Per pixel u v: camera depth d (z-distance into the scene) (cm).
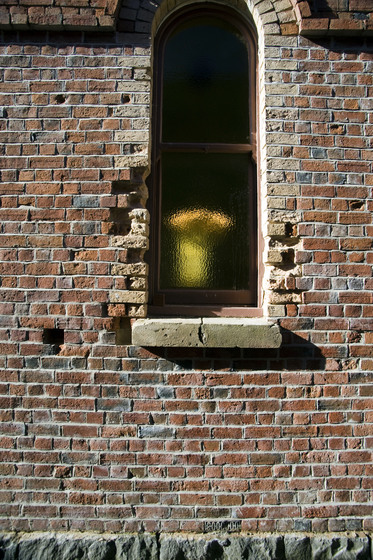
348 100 291
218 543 263
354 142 289
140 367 277
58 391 277
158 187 317
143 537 264
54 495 272
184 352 277
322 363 279
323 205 285
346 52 294
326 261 283
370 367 279
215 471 273
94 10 286
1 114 288
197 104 325
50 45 290
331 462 275
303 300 281
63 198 283
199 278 316
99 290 279
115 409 275
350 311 281
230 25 328
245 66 327
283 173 285
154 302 306
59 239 281
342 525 271
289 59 291
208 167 322
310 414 276
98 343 278
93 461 273
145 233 285
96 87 288
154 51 320
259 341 264
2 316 280
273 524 270
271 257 284
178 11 322
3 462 275
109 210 283
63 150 285
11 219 283
